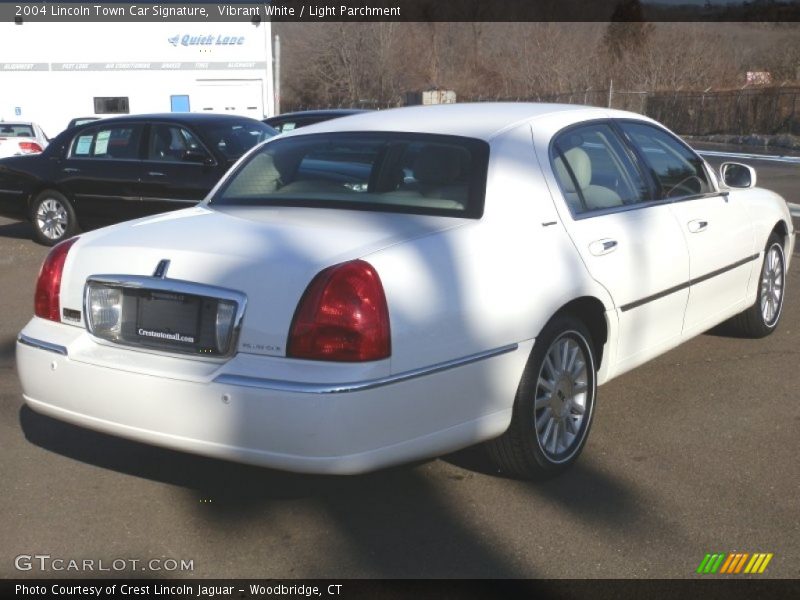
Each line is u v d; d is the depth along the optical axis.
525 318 3.94
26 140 21.08
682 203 5.20
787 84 40.97
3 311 7.53
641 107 41.75
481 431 3.86
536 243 4.10
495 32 53.72
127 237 4.02
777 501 4.02
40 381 3.95
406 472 4.31
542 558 3.56
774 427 4.85
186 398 3.55
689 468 4.36
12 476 4.29
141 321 3.77
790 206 13.32
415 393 3.57
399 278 3.58
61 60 30.72
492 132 4.41
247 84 31.52
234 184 4.71
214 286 3.61
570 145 4.62
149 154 10.23
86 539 3.73
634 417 5.01
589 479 4.25
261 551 3.64
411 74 52.03
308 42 51.22
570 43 52.47
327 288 3.46
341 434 3.40
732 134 37.38
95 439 4.72
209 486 4.20
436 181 4.22
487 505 3.99
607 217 4.57
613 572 3.46
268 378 3.44
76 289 3.96
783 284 6.55
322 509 3.98
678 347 6.25
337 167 4.47
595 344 4.56
